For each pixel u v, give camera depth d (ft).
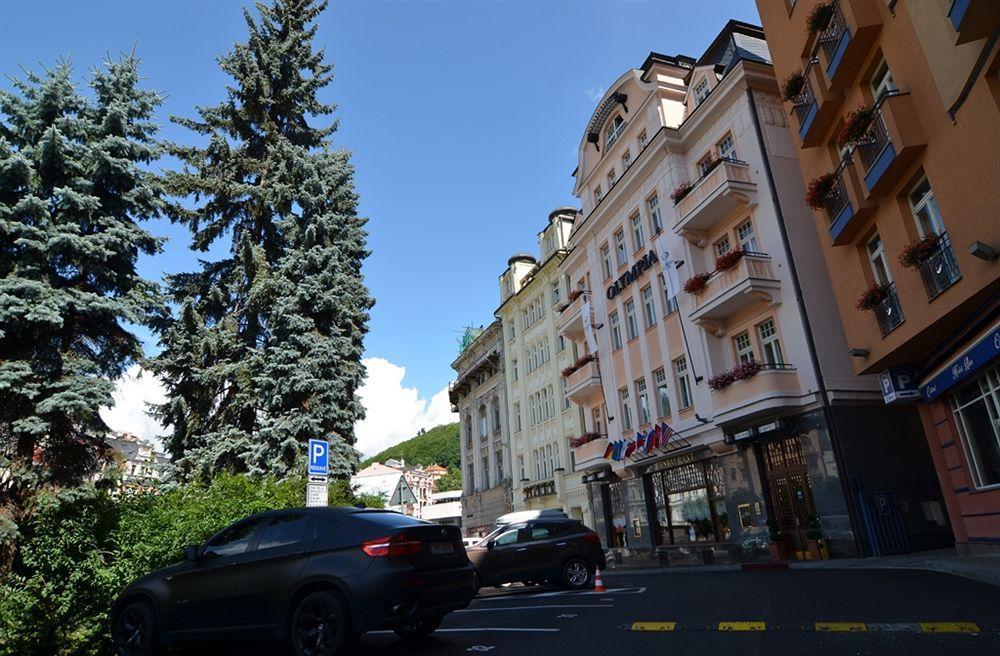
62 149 39.29
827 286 57.06
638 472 78.02
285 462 52.80
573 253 95.76
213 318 60.70
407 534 21.06
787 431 55.47
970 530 41.09
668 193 71.77
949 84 31.99
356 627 19.38
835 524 51.03
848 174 42.80
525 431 124.36
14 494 35.17
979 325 34.68
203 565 23.15
